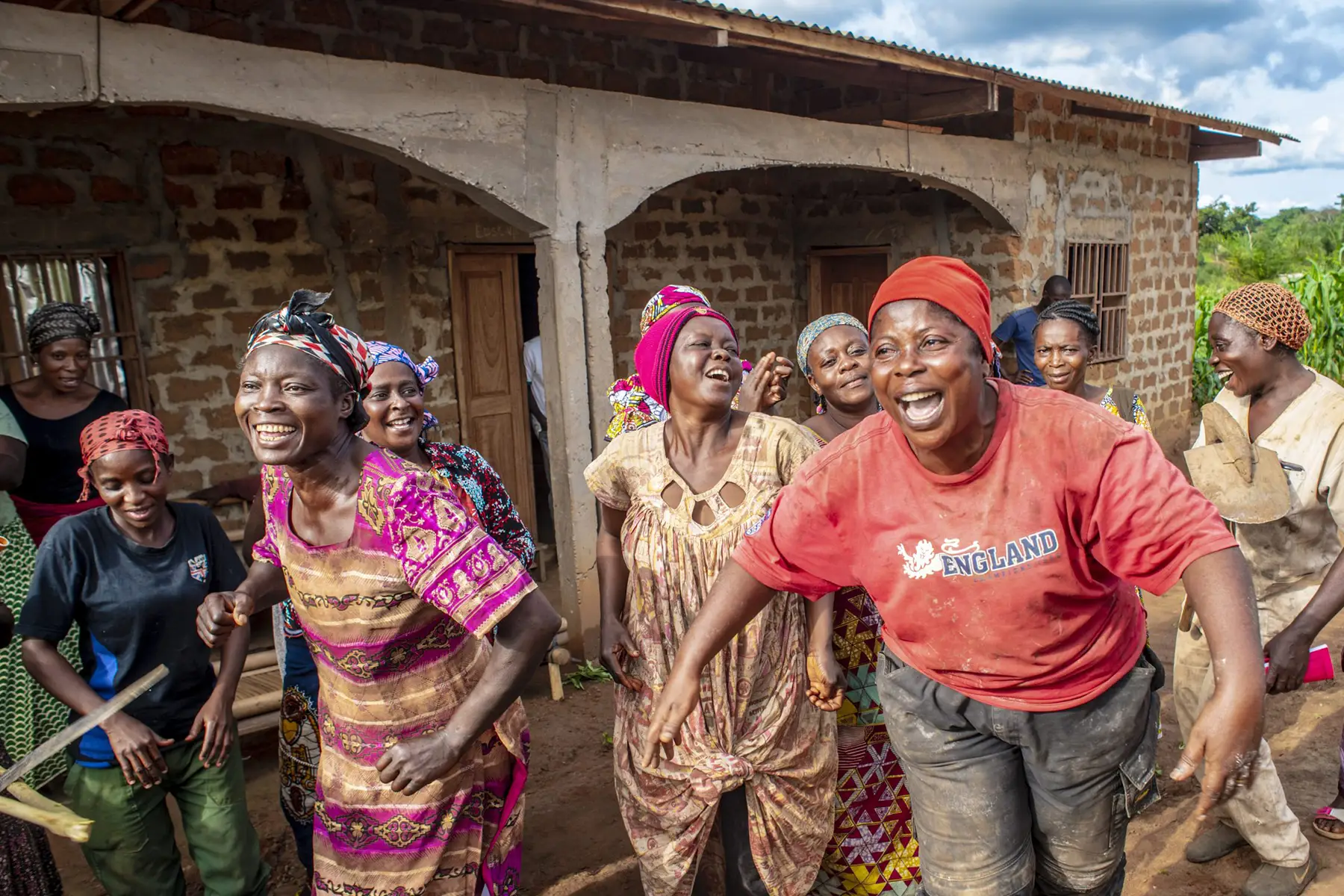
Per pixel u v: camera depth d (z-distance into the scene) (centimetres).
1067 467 161
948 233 828
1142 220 960
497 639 194
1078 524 164
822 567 191
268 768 441
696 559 242
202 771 266
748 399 300
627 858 351
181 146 563
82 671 261
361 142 441
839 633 272
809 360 316
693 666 197
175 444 575
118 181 543
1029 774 187
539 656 196
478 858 216
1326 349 1145
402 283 662
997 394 168
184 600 260
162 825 269
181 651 262
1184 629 228
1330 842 337
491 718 194
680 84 762
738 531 240
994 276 808
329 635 200
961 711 185
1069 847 188
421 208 667
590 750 443
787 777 241
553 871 344
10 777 190
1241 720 145
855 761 276
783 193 909
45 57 349
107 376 551
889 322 161
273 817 395
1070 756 179
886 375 162
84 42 357
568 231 513
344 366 189
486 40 650
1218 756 146
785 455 247
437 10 625
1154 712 184
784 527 189
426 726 207
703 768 233
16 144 508
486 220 703
